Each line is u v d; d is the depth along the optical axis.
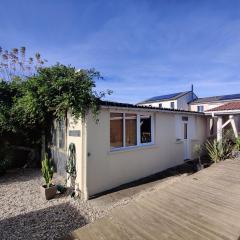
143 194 6.80
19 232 4.84
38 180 8.92
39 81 7.95
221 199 4.88
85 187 6.83
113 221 4.21
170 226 3.85
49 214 5.71
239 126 13.69
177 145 11.28
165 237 3.53
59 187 7.29
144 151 9.17
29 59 14.98
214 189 5.56
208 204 4.63
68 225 5.09
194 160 12.06
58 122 9.18
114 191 7.43
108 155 7.61
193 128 12.70
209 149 11.21
